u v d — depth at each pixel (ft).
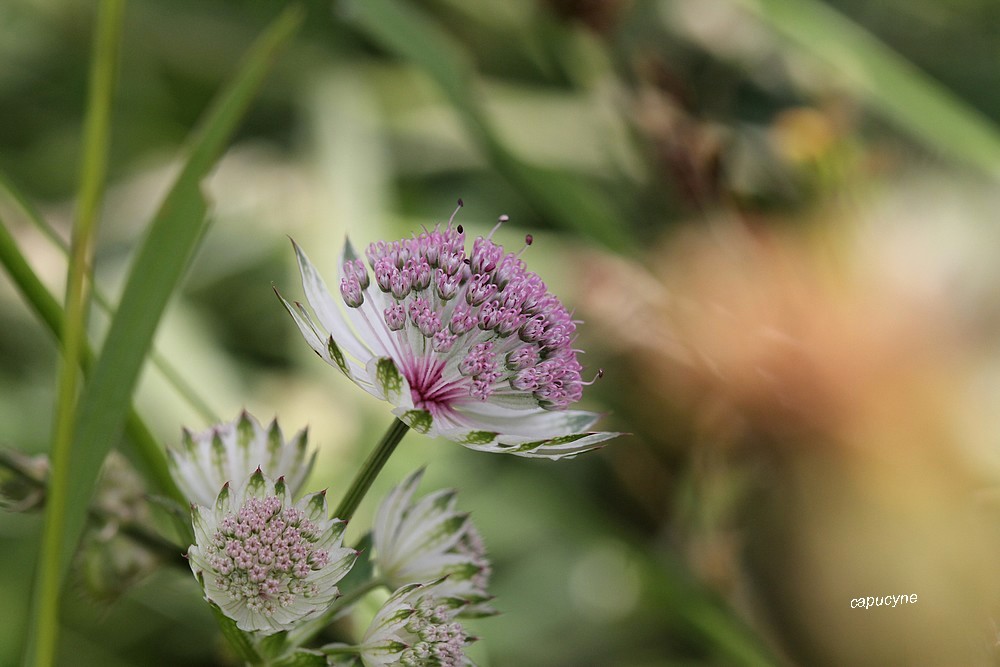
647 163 2.13
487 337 1.20
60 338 1.30
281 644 1.17
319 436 1.93
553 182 1.87
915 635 1.47
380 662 1.16
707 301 1.81
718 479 1.77
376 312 1.20
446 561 1.20
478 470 1.93
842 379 1.64
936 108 1.91
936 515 1.50
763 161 2.11
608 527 1.81
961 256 1.70
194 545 1.15
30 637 1.18
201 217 1.27
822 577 1.57
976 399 1.58
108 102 1.19
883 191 1.87
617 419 1.96
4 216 2.15
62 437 1.16
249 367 2.11
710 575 1.73
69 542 1.20
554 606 1.83
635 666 1.78
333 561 1.14
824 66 2.09
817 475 1.63
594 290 1.97
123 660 1.67
